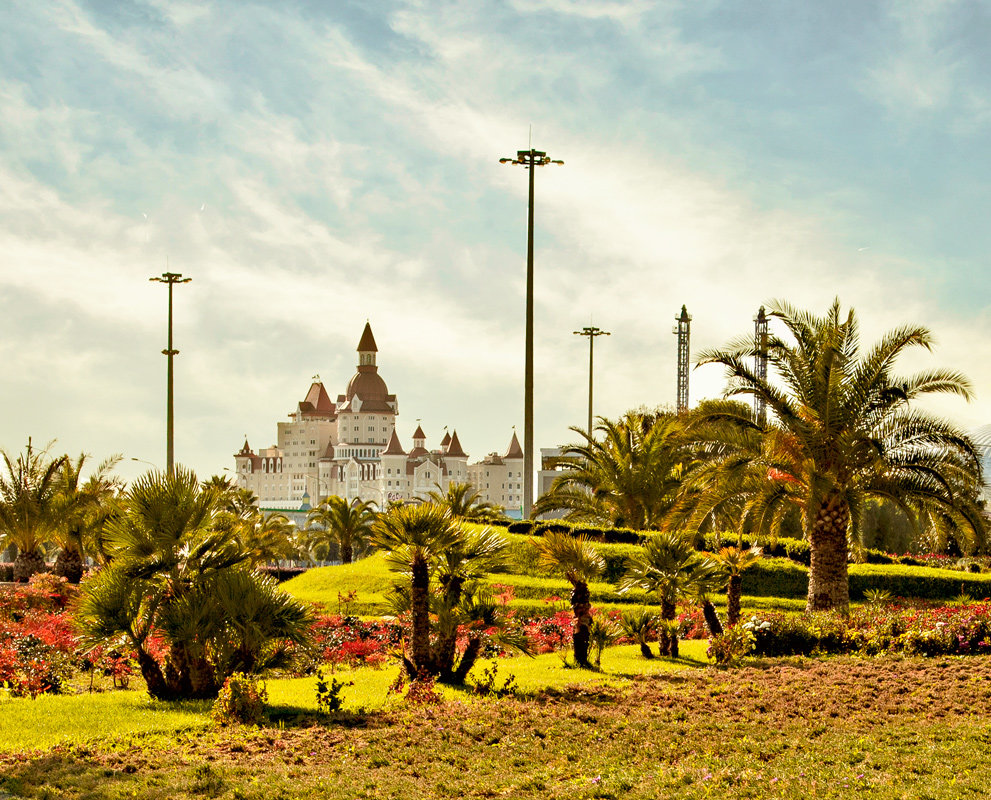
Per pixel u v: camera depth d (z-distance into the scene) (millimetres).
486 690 15641
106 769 10742
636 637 21203
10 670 17531
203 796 9875
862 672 17203
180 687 15430
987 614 20922
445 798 9945
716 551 26312
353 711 14234
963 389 25656
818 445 26172
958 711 13945
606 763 11281
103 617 15219
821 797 9758
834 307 26516
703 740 12336
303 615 15844
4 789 10039
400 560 17203
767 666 18344
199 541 16141
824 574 26422
